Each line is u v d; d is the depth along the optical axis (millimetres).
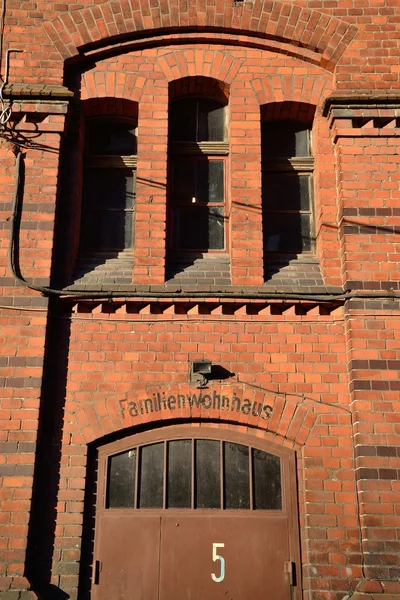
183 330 8039
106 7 9062
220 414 7758
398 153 8586
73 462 7590
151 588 7270
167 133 8836
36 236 8203
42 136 8570
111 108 9086
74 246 8516
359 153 8578
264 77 9008
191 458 7715
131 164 9055
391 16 9141
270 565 7340
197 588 7270
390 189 8445
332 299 8047
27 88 8578
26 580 7000
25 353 7770
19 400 7602
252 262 8383
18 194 8344
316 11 9109
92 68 9008
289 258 8719
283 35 9031
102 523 7480
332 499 7477
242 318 8086
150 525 7484
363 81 8891
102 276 8422
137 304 8102
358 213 8352
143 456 7730
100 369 7898
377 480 7375
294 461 7668
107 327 8047
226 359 7941
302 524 7480
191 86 9172
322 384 7867
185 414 7746
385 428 7547
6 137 8516
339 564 7266
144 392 7812
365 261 8164
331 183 8680
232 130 8828
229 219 8805
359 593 6992
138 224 8484
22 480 7340
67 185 8625
